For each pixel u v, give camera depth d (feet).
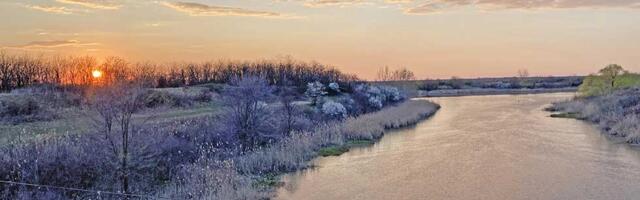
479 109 167.53
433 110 158.20
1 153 48.47
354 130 95.71
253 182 59.11
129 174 49.83
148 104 93.15
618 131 98.07
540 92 289.53
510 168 69.21
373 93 153.38
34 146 52.24
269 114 85.05
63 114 78.64
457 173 66.13
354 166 70.23
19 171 46.62
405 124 119.14
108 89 48.57
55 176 47.88
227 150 66.85
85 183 49.19
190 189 50.24
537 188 57.93
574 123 121.29
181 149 61.72
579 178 62.64
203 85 141.90
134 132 54.03
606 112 124.57
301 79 161.07
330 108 109.09
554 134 102.17
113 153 49.55
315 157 76.07
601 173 65.21
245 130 74.59
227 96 80.43
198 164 58.34
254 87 80.43
